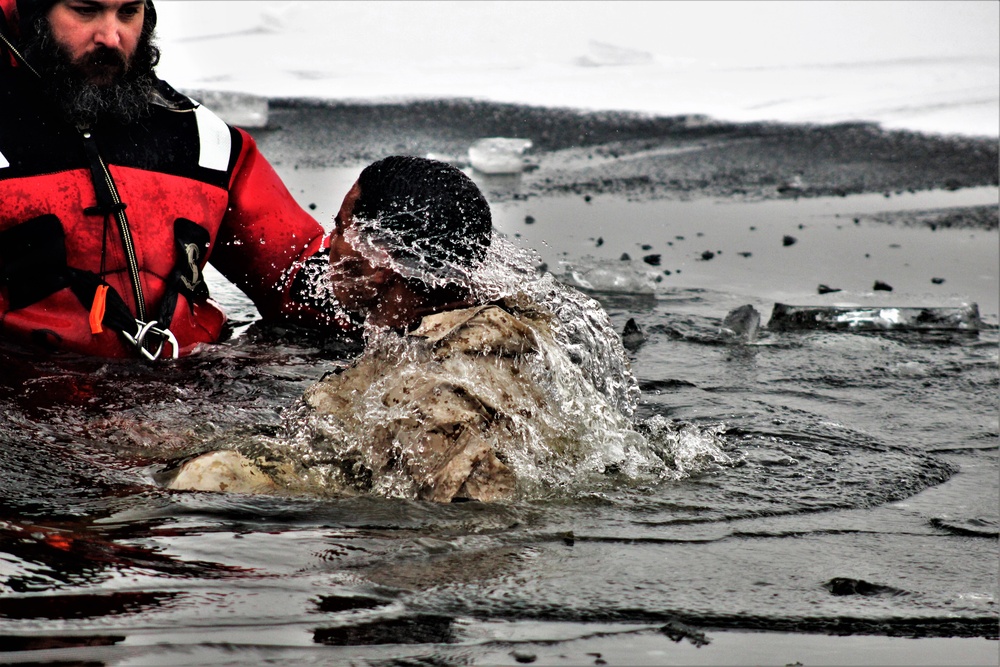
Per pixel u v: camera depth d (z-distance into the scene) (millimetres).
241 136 9273
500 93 30172
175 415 6902
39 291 8188
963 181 20312
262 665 3764
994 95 28250
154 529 5031
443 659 3900
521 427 5832
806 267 13555
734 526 5461
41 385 7277
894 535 5441
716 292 12039
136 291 8367
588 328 6770
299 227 9422
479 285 6301
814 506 5832
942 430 7406
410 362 5883
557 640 4105
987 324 10734
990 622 4422
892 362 9180
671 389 8133
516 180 19688
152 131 8625
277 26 38375
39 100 8180
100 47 8070
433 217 6102
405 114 26547
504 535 5129
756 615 4422
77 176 8219
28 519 5125
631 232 15508
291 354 8586
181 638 3920
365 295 6246
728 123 26234
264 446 5879
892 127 25328
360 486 5688
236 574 4531
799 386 8375
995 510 5875
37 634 3893
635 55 35312
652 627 4270
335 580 4535
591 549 5039
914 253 14539
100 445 6316
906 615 4473
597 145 23656
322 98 28578
